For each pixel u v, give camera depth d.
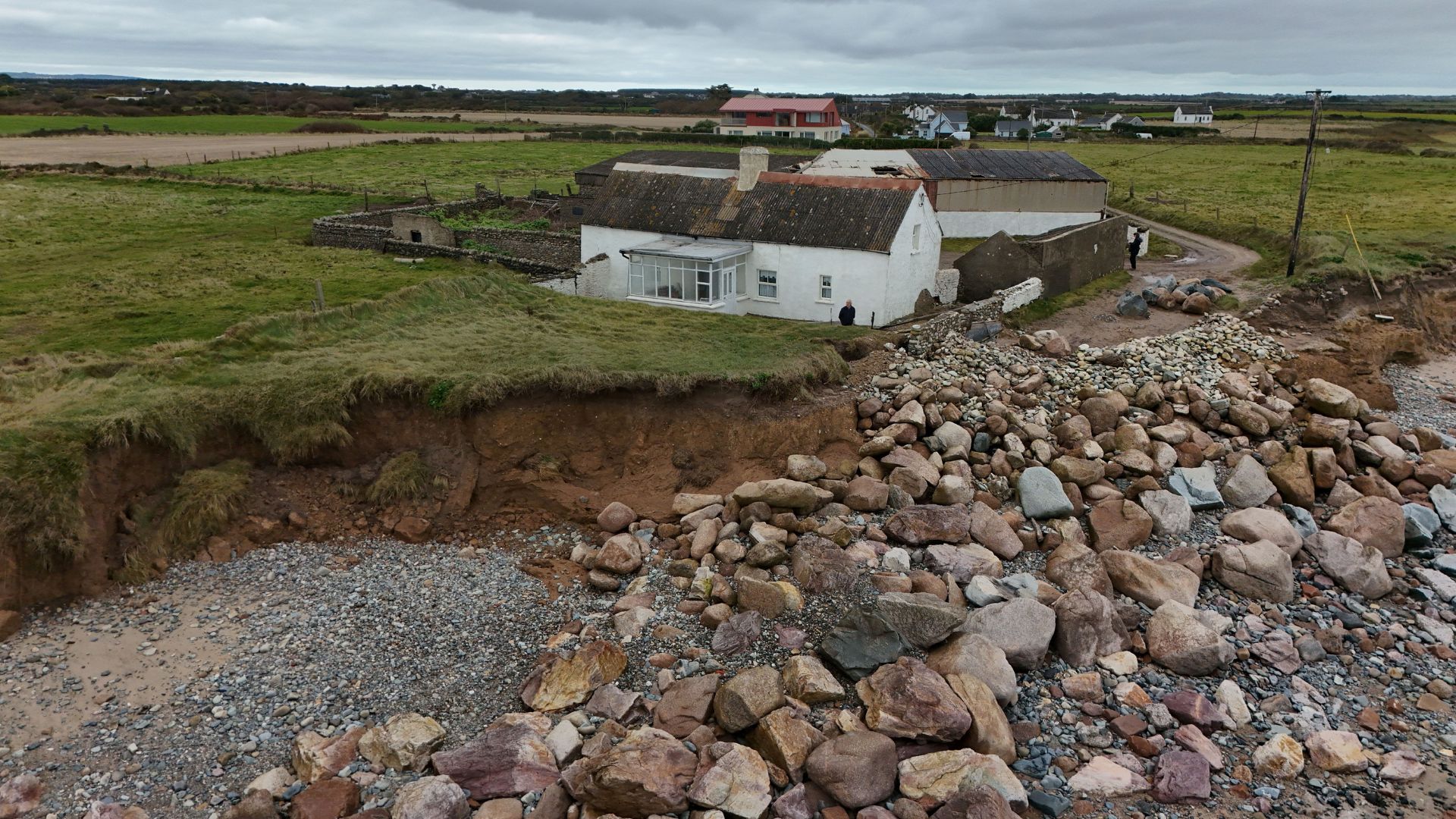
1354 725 16.38
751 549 20.81
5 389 23.94
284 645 18.67
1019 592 19.30
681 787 13.73
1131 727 15.93
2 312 35.50
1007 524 22.31
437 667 18.03
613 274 44.69
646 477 24.75
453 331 30.08
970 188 62.78
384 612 19.95
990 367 31.00
